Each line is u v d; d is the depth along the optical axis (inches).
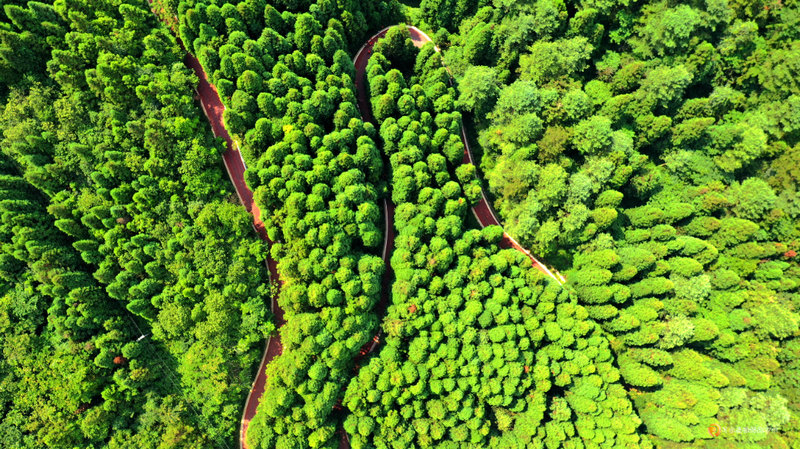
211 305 2153.1
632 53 2783.0
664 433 2346.2
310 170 2298.2
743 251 2551.7
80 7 2236.7
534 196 2501.2
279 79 2348.7
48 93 2215.8
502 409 2294.5
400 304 2281.0
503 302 2351.1
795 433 2316.7
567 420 2292.1
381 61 2672.2
